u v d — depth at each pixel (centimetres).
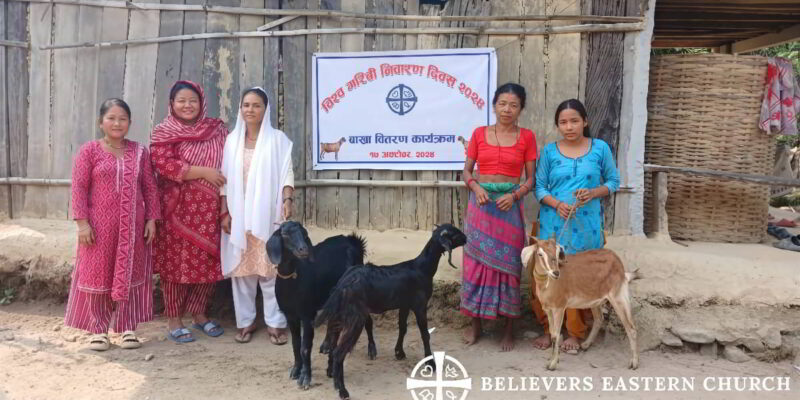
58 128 579
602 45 520
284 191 462
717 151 549
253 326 486
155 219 457
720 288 459
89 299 443
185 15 559
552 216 445
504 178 442
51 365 418
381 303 382
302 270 384
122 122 437
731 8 638
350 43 547
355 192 562
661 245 516
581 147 445
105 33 568
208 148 464
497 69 529
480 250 445
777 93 539
